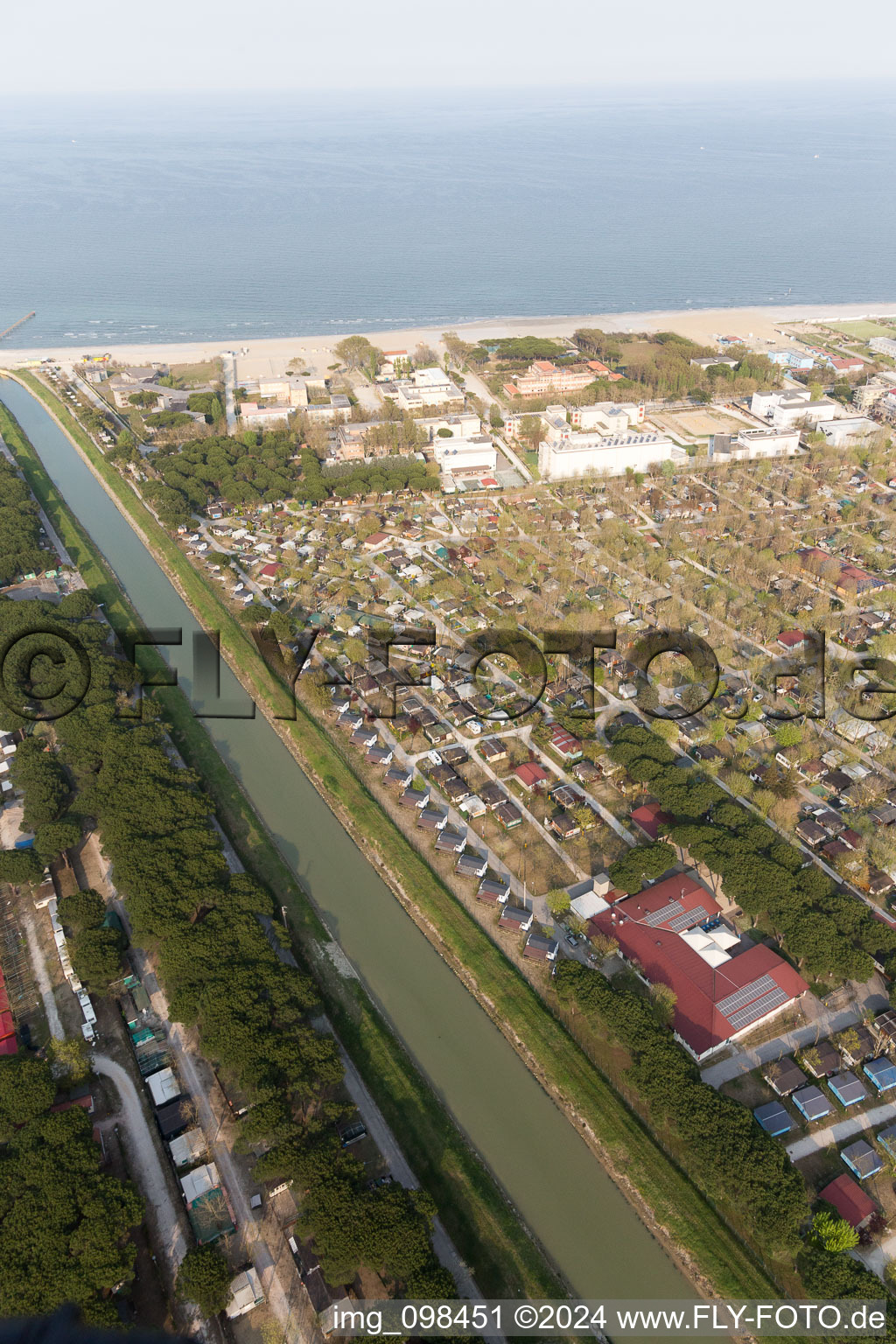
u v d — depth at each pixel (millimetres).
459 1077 146125
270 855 188125
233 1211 125625
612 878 172875
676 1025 149250
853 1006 155000
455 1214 126562
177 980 148625
